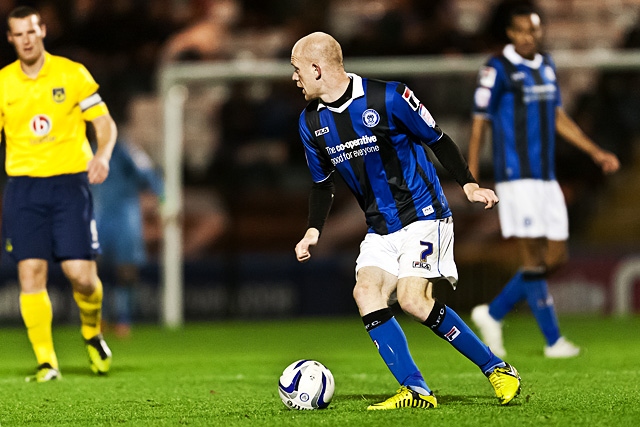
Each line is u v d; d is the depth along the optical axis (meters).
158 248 52.25
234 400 19.27
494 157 28.11
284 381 17.14
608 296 48.97
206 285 49.44
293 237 51.81
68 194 23.39
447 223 16.98
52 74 23.30
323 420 15.59
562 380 22.00
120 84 55.34
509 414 15.98
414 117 16.53
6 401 19.62
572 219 50.47
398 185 16.81
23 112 23.17
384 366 27.03
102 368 24.95
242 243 51.75
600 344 34.06
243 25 61.88
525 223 27.75
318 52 16.64
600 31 61.31
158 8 60.50
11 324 47.56
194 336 41.50
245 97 52.84
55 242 23.44
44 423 16.62
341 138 16.86
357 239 51.75
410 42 53.75
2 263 47.59
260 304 49.66
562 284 48.69
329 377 17.19
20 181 23.39
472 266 48.28
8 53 59.06
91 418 17.08
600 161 28.08
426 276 16.61
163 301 48.34
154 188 41.94
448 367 26.02
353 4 61.72
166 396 20.25
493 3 57.81
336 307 49.88
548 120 27.77
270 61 59.12
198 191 52.41
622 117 51.19
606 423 15.09
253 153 52.66
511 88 27.59
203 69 48.28
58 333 42.84
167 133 47.91
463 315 48.25
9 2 59.62
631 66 45.88
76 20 59.34
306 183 52.50
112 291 47.50
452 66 47.47
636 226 50.44
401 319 49.94
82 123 23.77
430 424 14.95
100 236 41.44
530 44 27.72
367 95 16.66
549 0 62.38
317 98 17.09
